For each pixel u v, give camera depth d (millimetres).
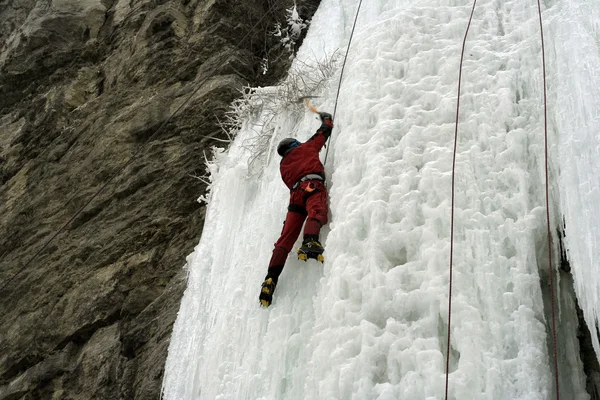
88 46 10867
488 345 3959
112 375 6145
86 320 6887
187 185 7434
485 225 4445
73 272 7516
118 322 6703
